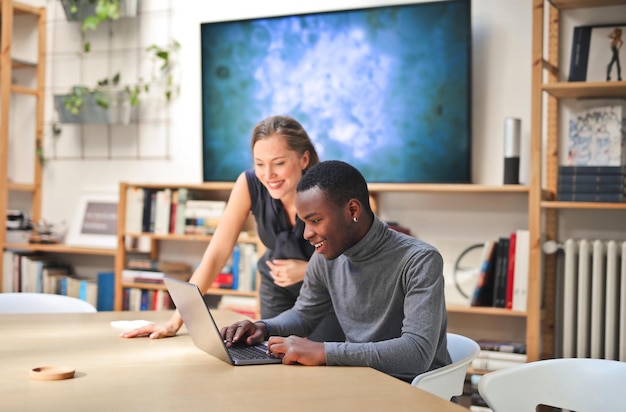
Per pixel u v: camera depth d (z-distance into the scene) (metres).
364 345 1.61
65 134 4.88
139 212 4.29
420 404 1.25
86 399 1.30
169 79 4.48
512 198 3.64
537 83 3.17
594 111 3.32
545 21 3.56
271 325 1.93
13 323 2.18
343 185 1.71
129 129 4.66
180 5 4.50
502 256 3.41
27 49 5.00
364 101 3.86
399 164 3.79
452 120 3.66
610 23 3.42
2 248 4.69
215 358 1.69
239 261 4.03
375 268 1.80
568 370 1.65
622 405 1.60
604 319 3.34
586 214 3.47
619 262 3.30
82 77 4.82
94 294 4.48
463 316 3.72
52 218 4.92
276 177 2.22
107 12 4.52
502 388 1.58
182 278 4.35
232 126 4.22
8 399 1.30
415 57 3.72
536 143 3.18
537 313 3.21
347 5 4.02
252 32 4.14
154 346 1.85
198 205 4.16
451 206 3.77
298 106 4.04
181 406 1.25
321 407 1.24
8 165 5.08
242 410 1.22
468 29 3.59
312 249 2.43
